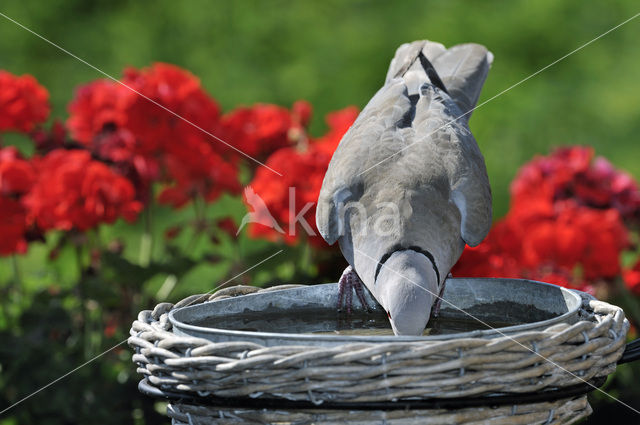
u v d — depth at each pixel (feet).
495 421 16.65
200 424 17.79
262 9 84.28
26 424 30.42
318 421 16.58
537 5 80.69
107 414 30.32
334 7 84.12
